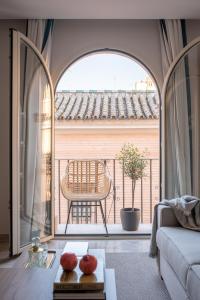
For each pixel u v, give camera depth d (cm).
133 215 396
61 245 346
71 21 368
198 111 368
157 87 371
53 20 364
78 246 201
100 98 630
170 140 363
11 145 304
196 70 363
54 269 175
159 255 259
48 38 358
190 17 352
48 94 359
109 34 369
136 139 568
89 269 154
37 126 357
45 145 363
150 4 314
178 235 226
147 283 252
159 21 366
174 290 207
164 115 359
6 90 365
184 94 364
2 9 326
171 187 363
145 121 545
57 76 369
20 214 322
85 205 459
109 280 168
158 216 262
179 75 360
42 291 151
